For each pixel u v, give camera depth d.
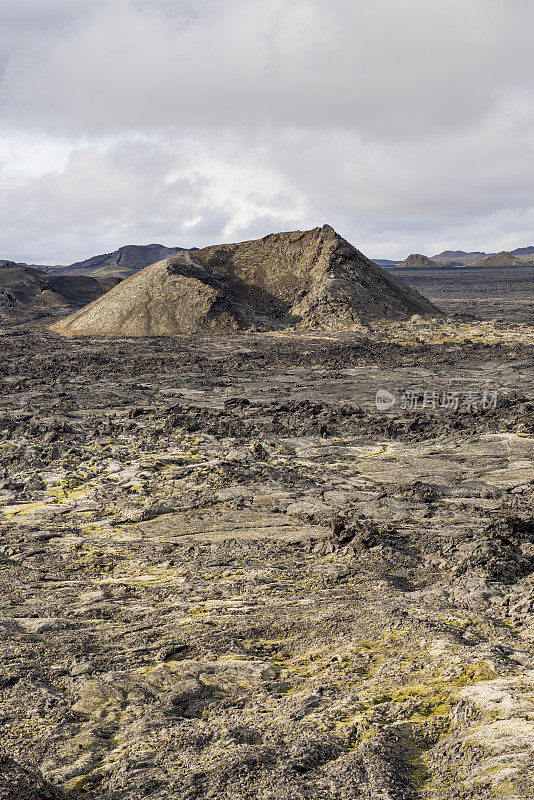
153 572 22.59
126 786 9.66
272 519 28.84
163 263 133.50
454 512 28.64
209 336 113.69
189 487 34.12
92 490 34.12
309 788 9.28
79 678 13.94
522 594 17.00
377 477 36.00
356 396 62.03
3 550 25.34
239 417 52.41
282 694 13.11
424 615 16.39
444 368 77.75
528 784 8.35
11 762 9.85
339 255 133.88
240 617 17.38
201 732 11.28
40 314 153.12
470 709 11.09
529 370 74.31
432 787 9.31
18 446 42.94
